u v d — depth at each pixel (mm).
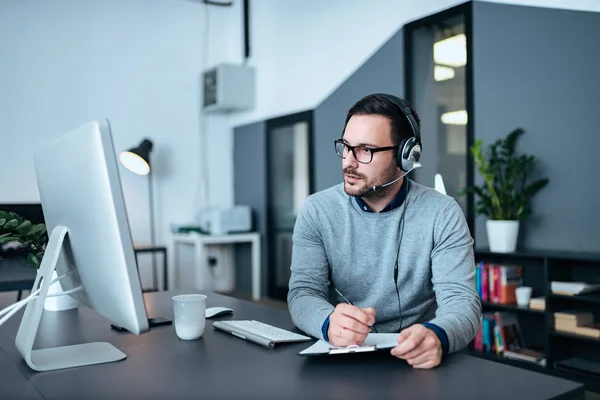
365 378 946
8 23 4613
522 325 3240
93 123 876
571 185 3000
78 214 986
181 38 5512
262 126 5387
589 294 2766
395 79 3980
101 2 5059
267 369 1000
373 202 1461
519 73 3223
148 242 5281
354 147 1335
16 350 1161
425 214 1436
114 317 1012
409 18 3879
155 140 5352
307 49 4836
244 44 5562
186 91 5551
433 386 903
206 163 5668
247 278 5633
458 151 3625
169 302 1709
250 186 5570
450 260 1352
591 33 2904
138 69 5266
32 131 4715
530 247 3193
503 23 3295
